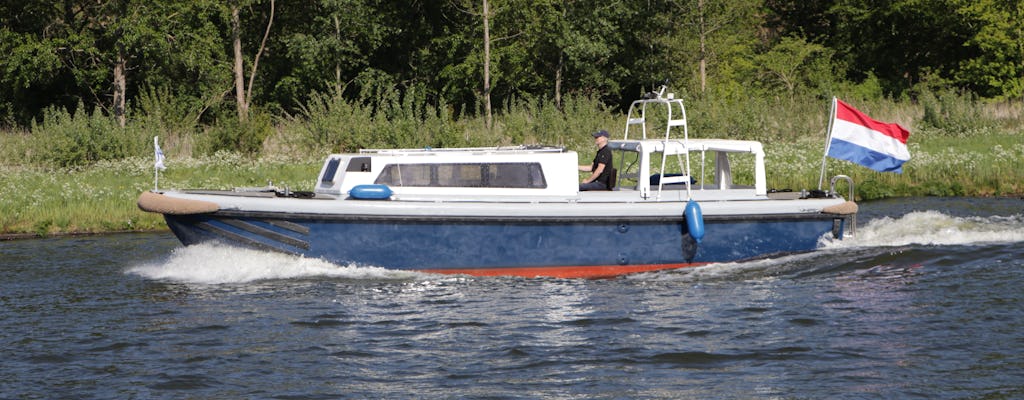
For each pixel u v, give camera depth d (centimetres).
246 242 3766
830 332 3047
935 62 14875
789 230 3956
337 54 11881
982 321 3112
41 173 7100
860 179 6569
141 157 7738
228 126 8244
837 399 2486
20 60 10869
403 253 3750
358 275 3756
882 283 3644
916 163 6862
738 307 3347
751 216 3878
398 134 8031
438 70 13212
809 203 3934
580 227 3775
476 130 8788
